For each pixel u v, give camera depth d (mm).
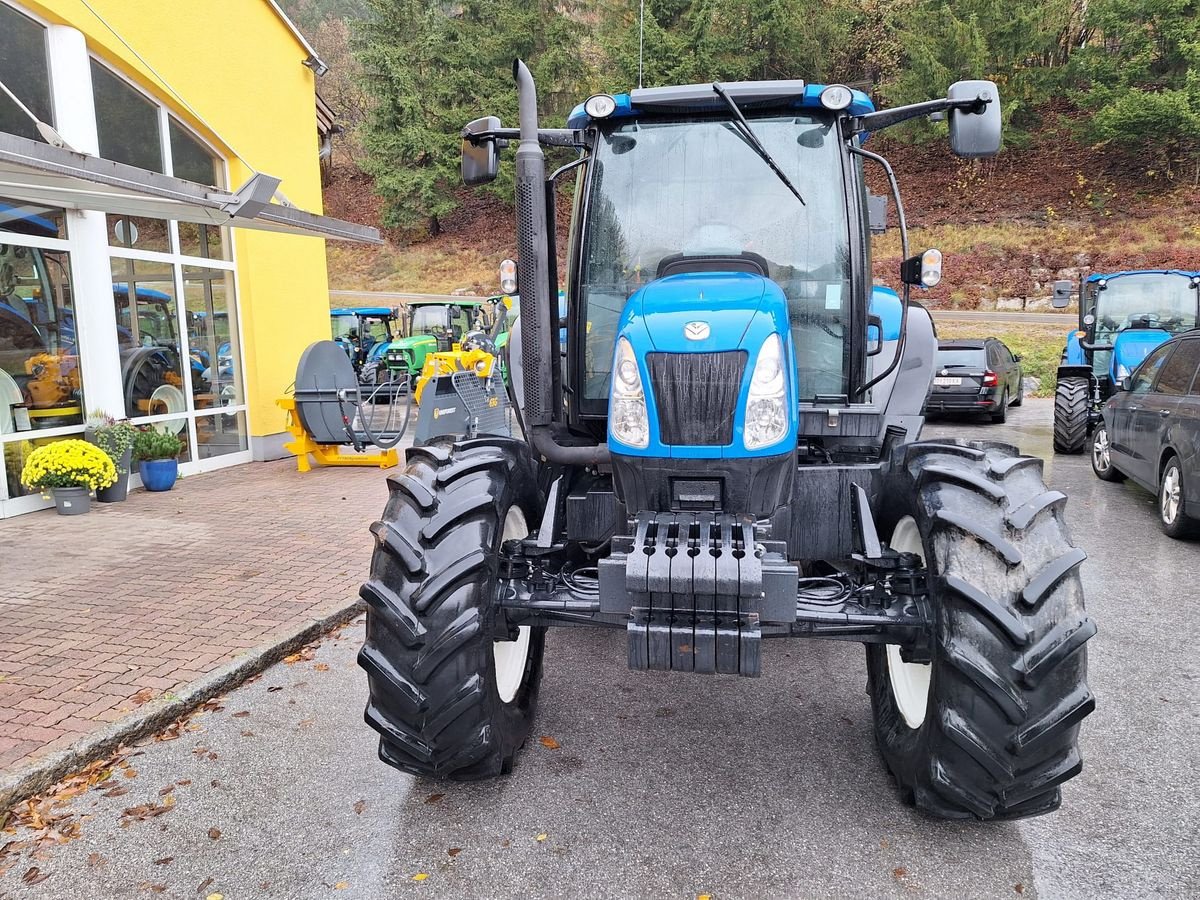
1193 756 3396
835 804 3047
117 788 3193
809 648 4578
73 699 3746
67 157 4586
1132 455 7824
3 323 7156
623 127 3594
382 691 2764
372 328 19828
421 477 2982
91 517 7234
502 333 17062
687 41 35219
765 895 2551
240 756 3434
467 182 3600
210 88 9281
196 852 2799
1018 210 33844
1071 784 3188
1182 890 2561
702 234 3543
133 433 8125
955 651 2514
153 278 8703
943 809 2771
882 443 3822
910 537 3104
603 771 3293
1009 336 22828
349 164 50594
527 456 3506
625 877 2639
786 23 34719
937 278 3342
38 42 7379
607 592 2586
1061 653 2457
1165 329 10703
